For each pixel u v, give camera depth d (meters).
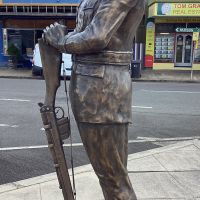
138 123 9.73
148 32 24.33
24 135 8.52
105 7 2.48
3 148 7.57
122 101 2.71
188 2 22.66
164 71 24.12
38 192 4.97
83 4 2.74
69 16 23.23
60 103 11.98
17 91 15.15
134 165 5.96
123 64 2.70
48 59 2.77
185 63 24.61
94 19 2.51
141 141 8.09
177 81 20.45
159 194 4.93
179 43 24.41
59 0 23.11
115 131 2.73
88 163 6.57
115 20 2.49
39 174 6.14
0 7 23.36
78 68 2.72
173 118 10.40
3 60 24.92
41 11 23.33
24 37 24.58
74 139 8.17
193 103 12.88
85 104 2.68
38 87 16.64
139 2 2.62
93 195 4.84
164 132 8.90
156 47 24.53
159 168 5.86
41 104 2.86
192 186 5.20
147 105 12.31
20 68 24.33
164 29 24.27
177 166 5.97
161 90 16.31
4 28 24.47
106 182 2.88
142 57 24.72
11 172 6.24
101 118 2.66
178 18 23.81
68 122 2.88
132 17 2.64
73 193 2.95
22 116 10.36
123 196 2.88
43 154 7.20
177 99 13.69
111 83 2.65
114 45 2.64
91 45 2.50
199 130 9.12
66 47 2.60
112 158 2.78
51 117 2.81
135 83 19.39
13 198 4.80
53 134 2.83
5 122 9.67
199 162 6.18
